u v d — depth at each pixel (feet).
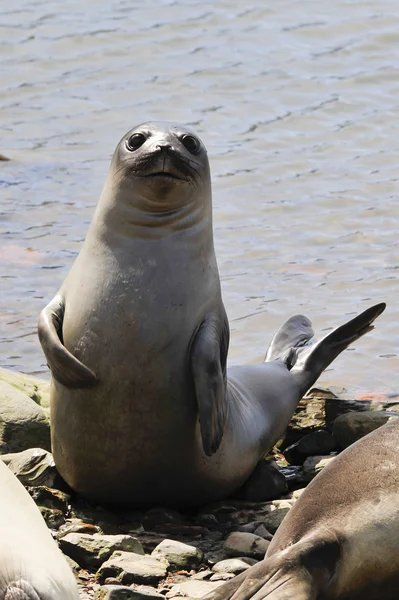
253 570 40.32
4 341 78.07
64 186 106.93
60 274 88.58
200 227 53.06
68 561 46.80
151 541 50.06
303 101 128.16
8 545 34.47
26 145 117.50
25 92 131.64
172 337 51.60
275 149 114.83
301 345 67.67
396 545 41.68
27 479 54.08
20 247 93.50
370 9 157.48
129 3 162.61
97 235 53.06
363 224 98.07
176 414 51.98
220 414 51.47
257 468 57.98
